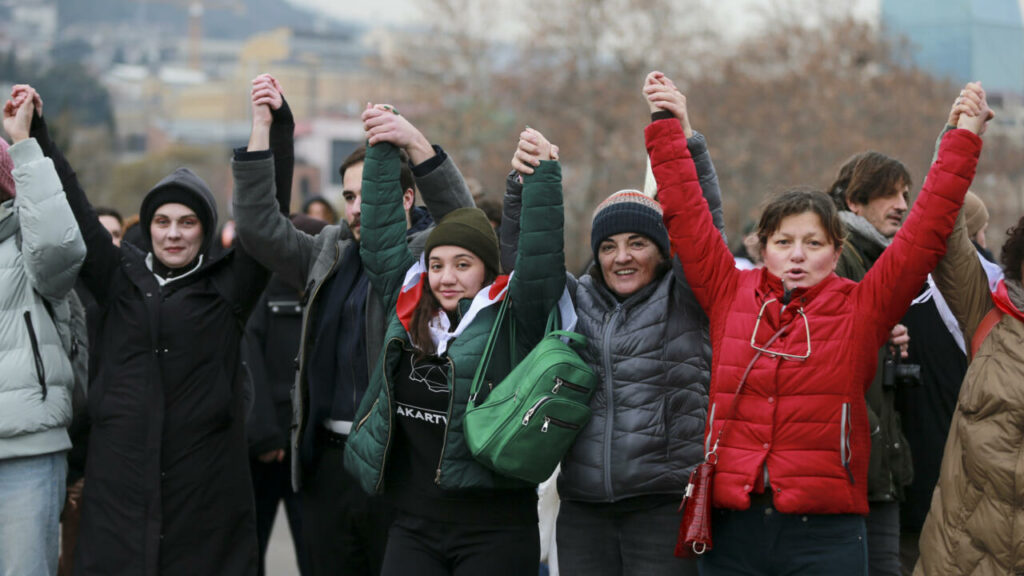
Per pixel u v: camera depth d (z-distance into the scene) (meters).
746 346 6.27
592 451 6.81
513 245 7.41
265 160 7.60
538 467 6.49
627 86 77.12
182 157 162.88
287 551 13.33
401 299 7.07
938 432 8.18
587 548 6.95
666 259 7.06
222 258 7.87
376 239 7.36
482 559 6.77
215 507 7.66
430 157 7.54
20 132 7.45
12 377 7.42
